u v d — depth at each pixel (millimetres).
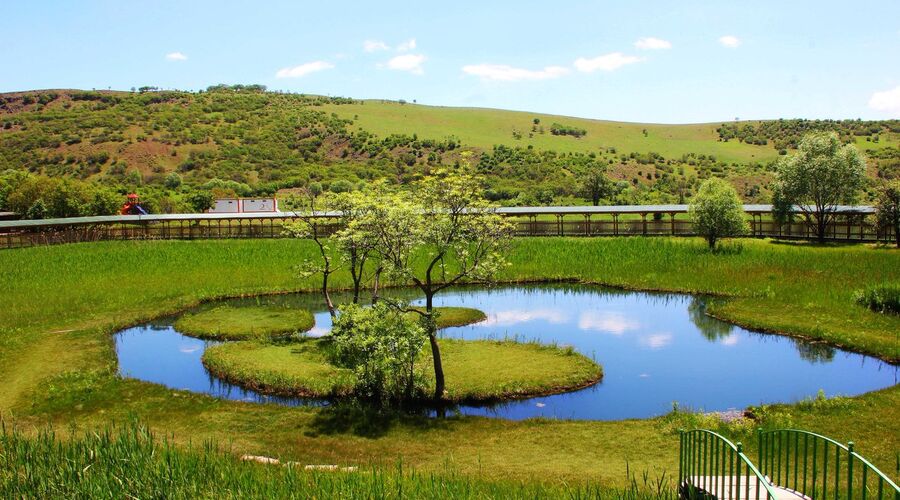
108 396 19141
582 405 18875
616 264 42469
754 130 144000
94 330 27672
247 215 63938
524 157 116250
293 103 171875
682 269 39875
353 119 151125
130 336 27984
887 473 12922
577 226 59844
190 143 132250
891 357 22438
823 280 33938
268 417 17297
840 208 53469
